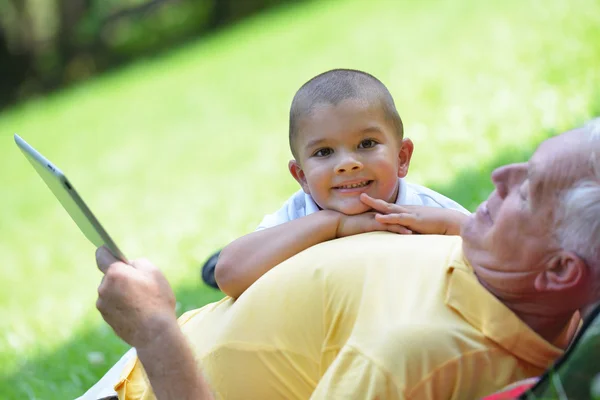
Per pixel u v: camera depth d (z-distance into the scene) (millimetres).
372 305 2635
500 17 13430
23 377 5496
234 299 3123
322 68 15055
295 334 2762
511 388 2490
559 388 2359
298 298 2779
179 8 26312
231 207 9852
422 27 14914
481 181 6934
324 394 2521
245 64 17594
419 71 12422
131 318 2611
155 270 2727
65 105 20859
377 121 3135
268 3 24766
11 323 7742
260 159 11844
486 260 2570
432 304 2590
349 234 3105
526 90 9656
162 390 2582
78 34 26281
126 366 3211
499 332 2539
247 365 2799
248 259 3066
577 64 9781
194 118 15305
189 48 22812
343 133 3104
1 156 17422
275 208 9289
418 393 2467
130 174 13305
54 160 15719
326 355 2719
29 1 26125
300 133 3193
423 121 10172
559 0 12625
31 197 13961
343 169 3092
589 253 2422
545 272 2490
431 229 3105
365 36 15906
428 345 2488
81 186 13469
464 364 2508
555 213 2441
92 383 4988
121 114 17609
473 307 2574
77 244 10750
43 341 6660
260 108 14461
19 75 26281
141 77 20859
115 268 2660
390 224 3096
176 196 11391
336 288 2729
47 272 9703
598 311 2416
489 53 11859
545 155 2484
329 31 17453
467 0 15539
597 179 2418
